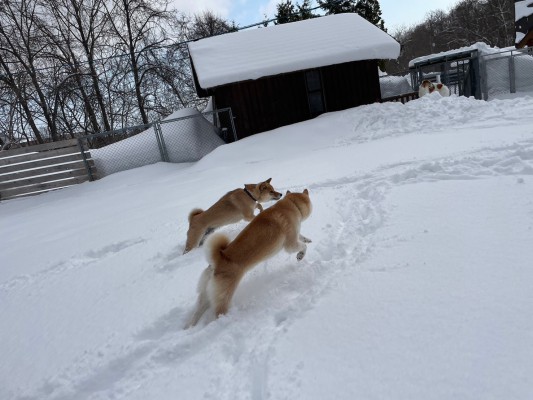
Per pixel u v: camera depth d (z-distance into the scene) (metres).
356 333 2.40
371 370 2.06
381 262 3.21
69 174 14.16
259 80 14.91
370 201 4.99
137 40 24.42
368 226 4.14
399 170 5.94
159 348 2.80
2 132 23.67
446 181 4.92
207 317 3.23
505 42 44.47
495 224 3.39
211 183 8.91
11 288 4.66
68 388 2.62
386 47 14.20
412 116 11.55
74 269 4.89
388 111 12.41
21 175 14.16
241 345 2.70
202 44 17.44
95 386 2.66
